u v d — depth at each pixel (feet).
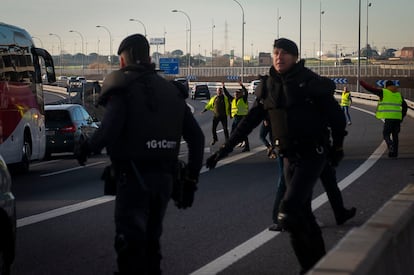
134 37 19.15
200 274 25.71
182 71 505.25
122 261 18.07
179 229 34.45
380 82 266.16
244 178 54.60
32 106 69.36
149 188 18.34
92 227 35.37
